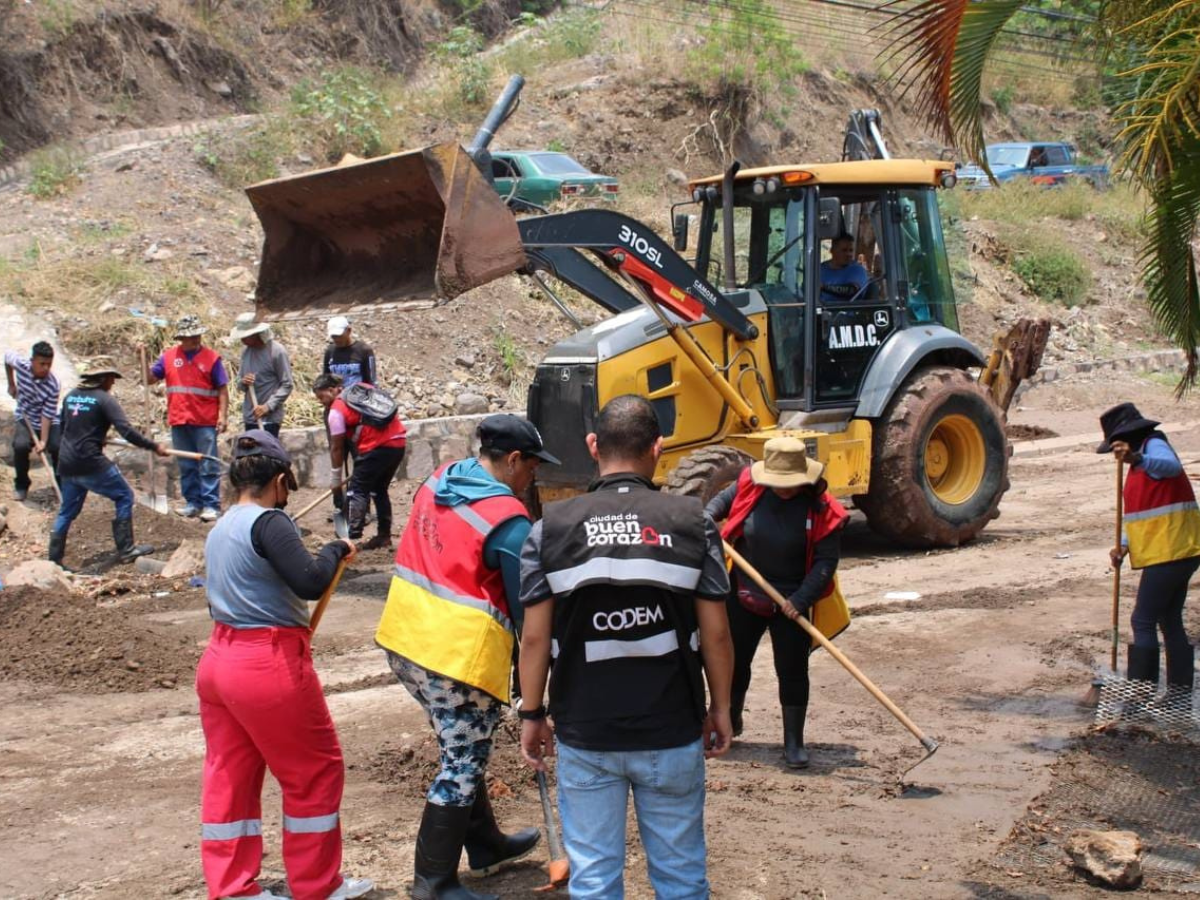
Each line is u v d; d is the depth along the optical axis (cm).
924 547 1103
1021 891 464
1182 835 520
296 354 1534
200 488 1235
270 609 428
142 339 1447
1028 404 2070
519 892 466
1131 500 668
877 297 1071
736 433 1014
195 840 521
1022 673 738
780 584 588
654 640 354
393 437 1099
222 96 2498
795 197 1025
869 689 559
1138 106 579
